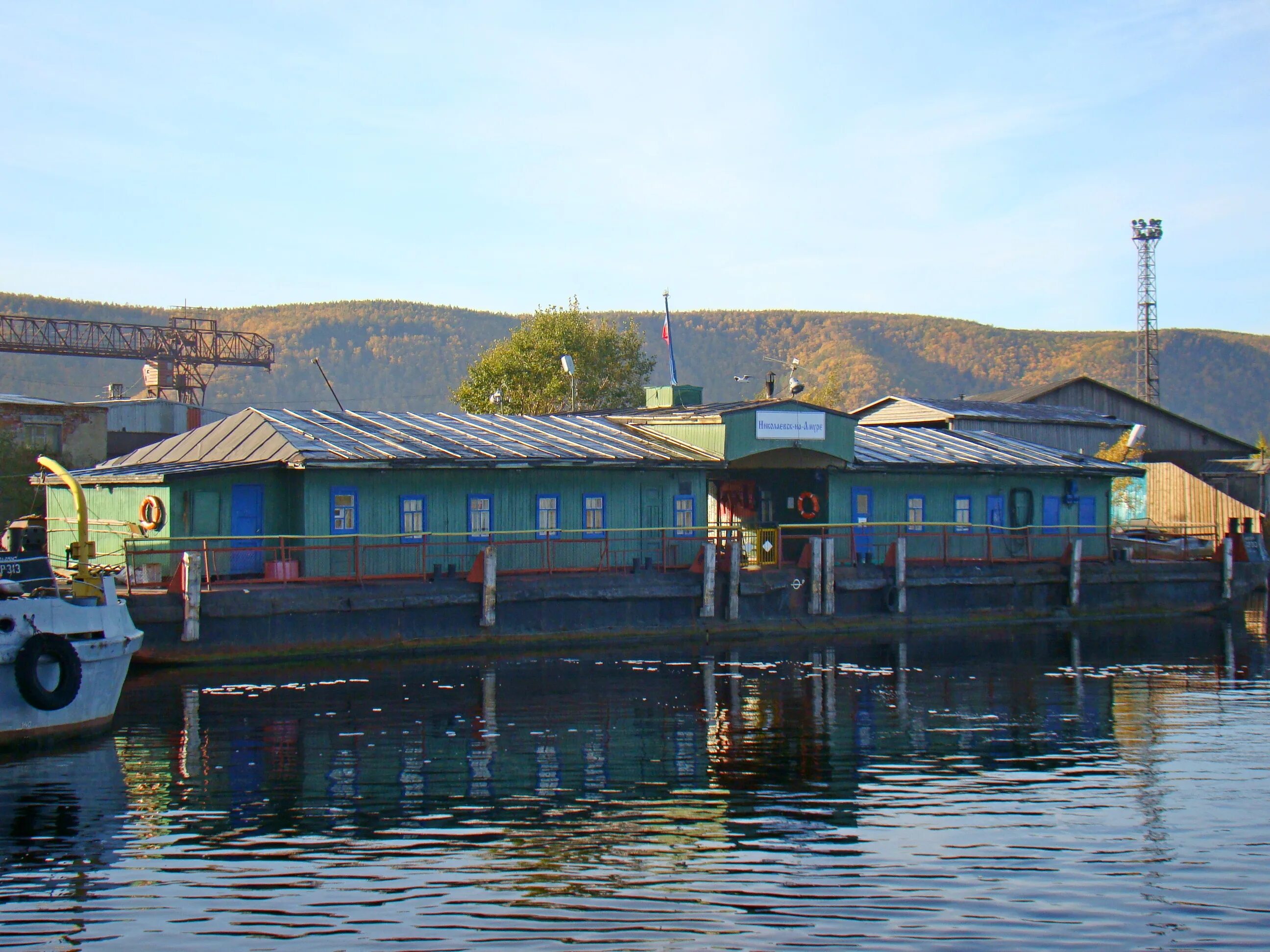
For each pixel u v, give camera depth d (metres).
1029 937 12.38
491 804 17.19
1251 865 14.62
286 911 13.02
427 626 32.38
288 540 33.06
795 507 43.34
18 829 15.86
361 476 33.69
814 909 13.09
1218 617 46.09
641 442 40.94
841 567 39.53
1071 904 13.28
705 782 18.64
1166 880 14.08
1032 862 14.71
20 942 12.23
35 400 62.53
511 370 76.81
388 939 12.27
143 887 13.71
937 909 13.12
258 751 20.50
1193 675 30.66
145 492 32.50
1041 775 19.23
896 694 27.12
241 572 32.50
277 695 25.78
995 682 29.16
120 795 17.55
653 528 36.50
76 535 35.69
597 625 35.03
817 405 40.66
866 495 43.16
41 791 17.75
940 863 14.62
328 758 20.03
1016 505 46.97
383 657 31.45
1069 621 43.53
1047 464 47.72
